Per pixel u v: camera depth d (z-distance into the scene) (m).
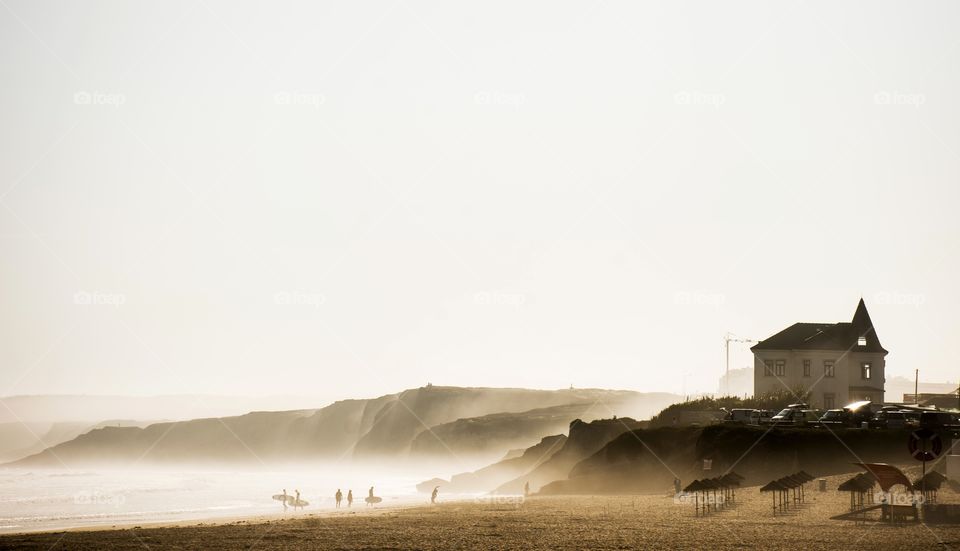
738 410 152.62
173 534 96.38
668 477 143.25
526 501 140.62
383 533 90.06
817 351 187.62
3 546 88.44
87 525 131.75
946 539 70.88
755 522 85.75
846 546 68.44
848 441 125.81
